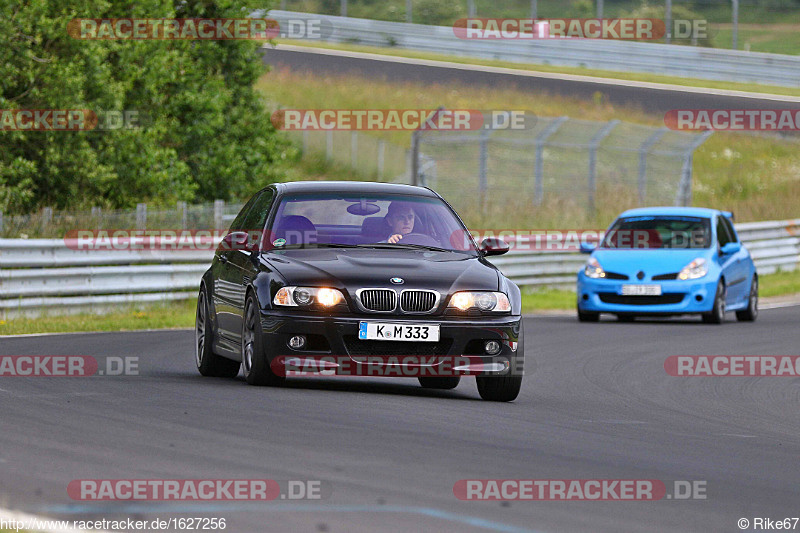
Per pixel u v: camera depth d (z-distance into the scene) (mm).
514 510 19484
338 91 152750
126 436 25156
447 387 38406
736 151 152625
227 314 36906
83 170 83500
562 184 131750
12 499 18969
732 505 20812
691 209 70812
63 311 59594
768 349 53062
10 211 80250
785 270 105750
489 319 33562
